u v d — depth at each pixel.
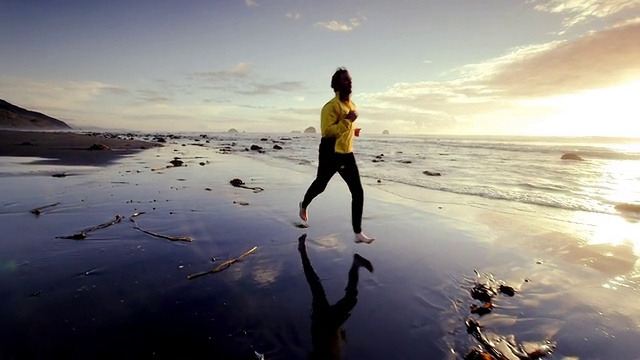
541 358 2.15
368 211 6.09
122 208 5.66
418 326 2.47
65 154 14.66
